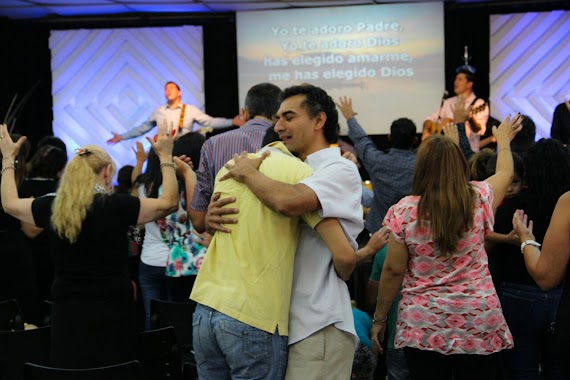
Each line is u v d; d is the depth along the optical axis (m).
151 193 4.95
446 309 3.37
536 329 3.98
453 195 3.34
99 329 3.59
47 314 5.37
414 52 9.60
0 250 5.04
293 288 2.88
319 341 2.84
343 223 2.83
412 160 5.54
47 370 3.27
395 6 9.59
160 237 5.11
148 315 5.19
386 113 9.68
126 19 10.06
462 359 3.44
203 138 4.89
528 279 3.96
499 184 3.70
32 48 10.22
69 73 10.29
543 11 9.72
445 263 3.39
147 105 10.30
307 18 9.69
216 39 10.24
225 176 2.88
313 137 2.99
